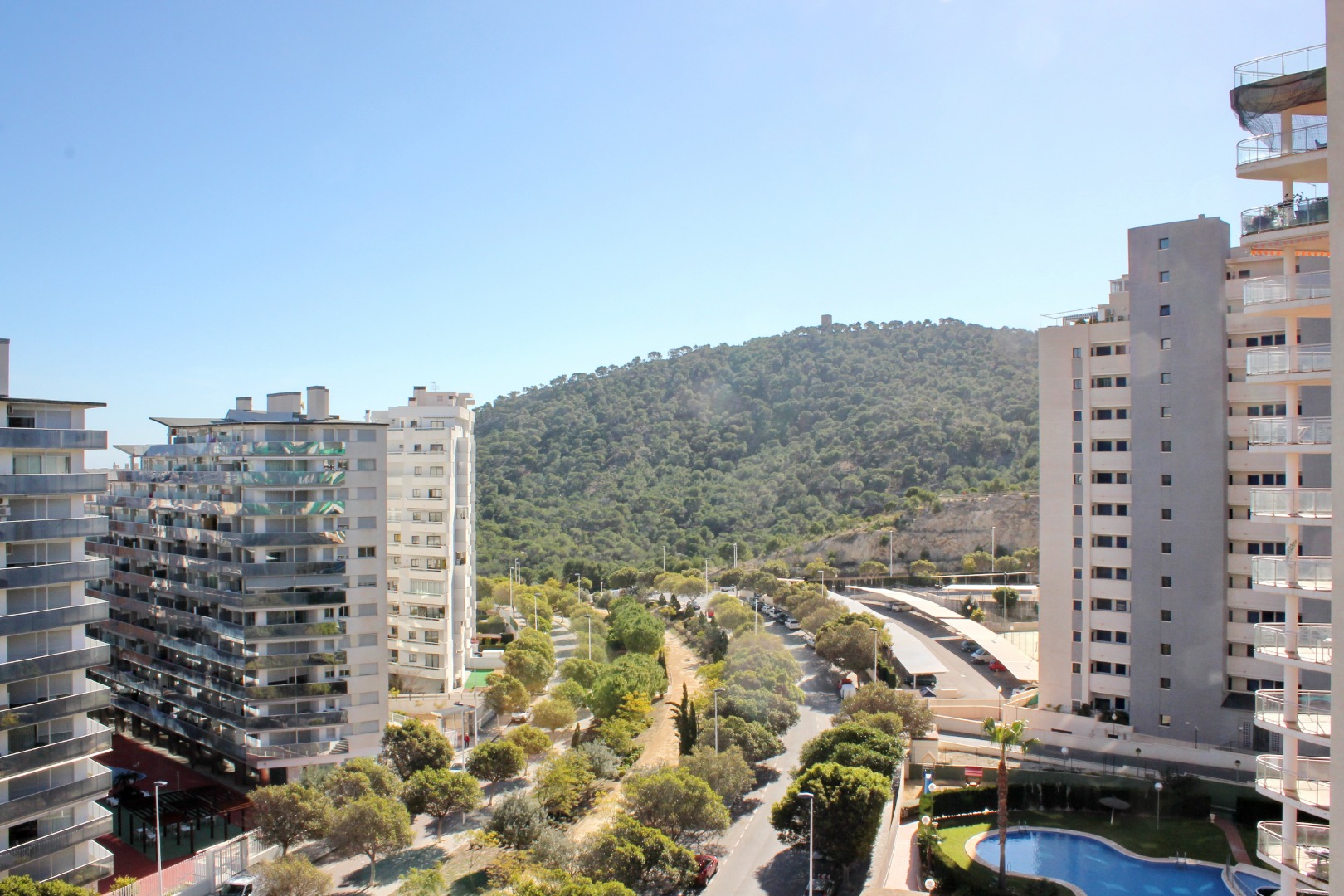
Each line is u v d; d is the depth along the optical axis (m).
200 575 96.00
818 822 65.25
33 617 61.97
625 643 139.38
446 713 108.44
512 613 158.25
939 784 83.62
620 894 53.25
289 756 88.12
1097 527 93.06
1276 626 43.53
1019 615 152.12
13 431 63.78
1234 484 85.62
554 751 97.94
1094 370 93.38
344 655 91.81
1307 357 42.25
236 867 69.56
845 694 113.56
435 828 80.38
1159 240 88.81
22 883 53.75
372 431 94.94
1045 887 60.91
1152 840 70.25
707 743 88.19
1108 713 91.12
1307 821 46.12
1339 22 21.53
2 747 59.47
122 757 100.06
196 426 102.06
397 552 118.94
